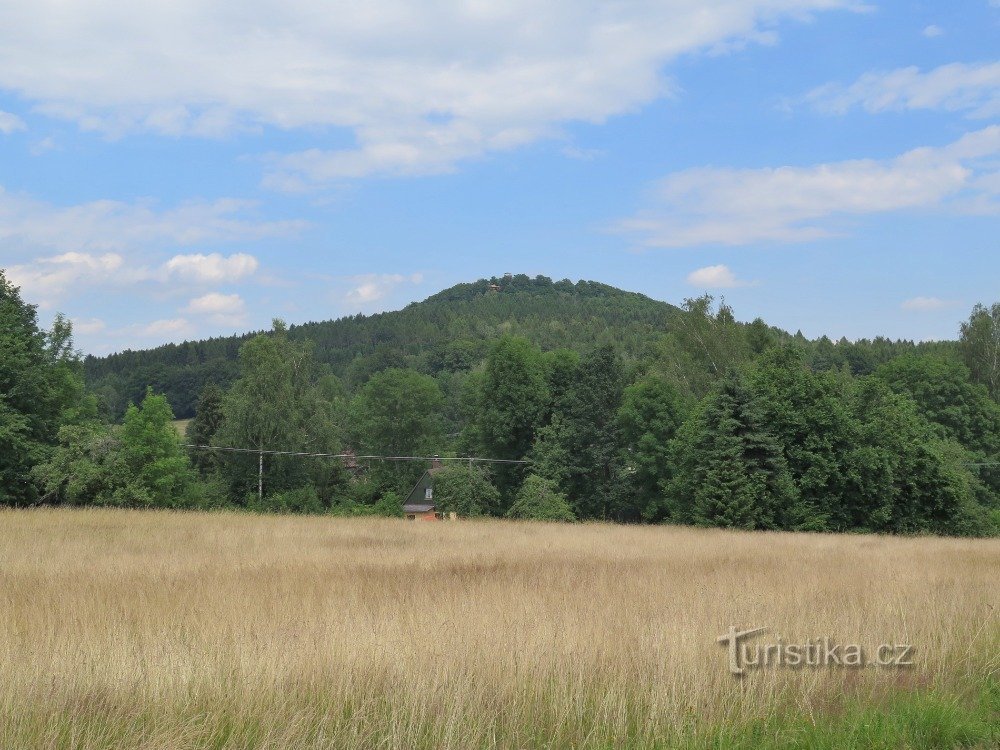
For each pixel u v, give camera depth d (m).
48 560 18.91
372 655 8.38
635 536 33.25
